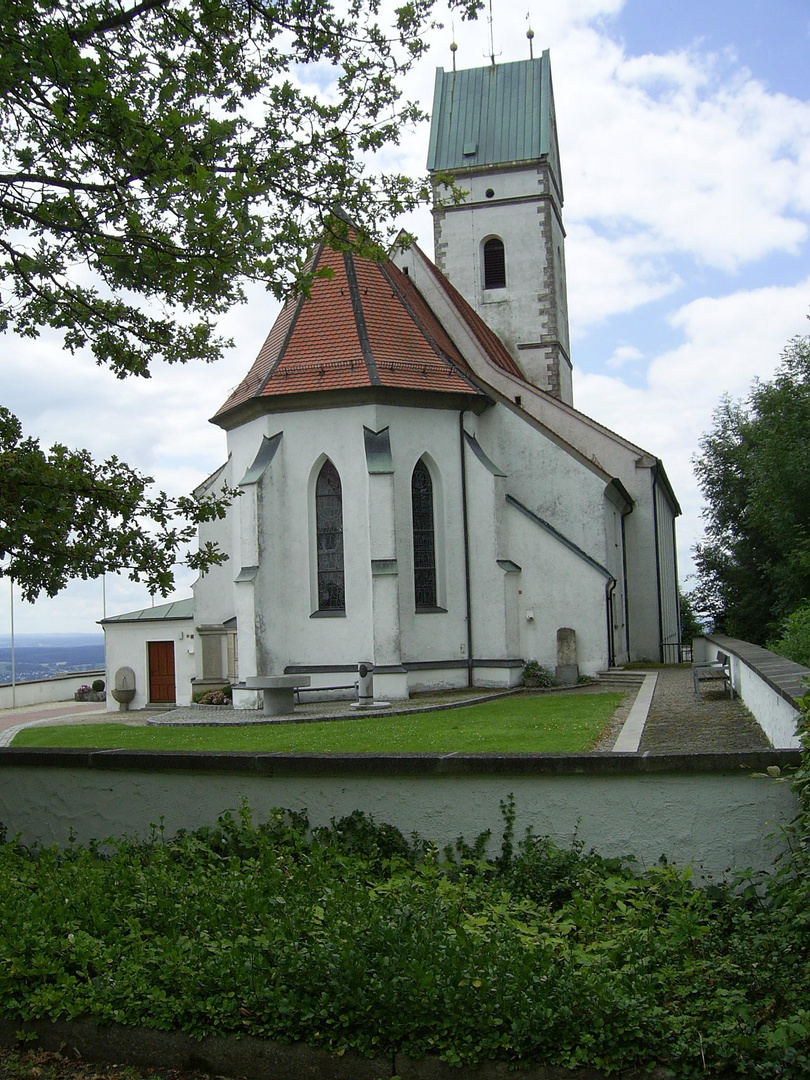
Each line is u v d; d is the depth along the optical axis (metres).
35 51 9.63
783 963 5.89
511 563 28.88
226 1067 5.65
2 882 7.68
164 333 13.06
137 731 23.36
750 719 16.61
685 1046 5.00
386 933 5.97
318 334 28.56
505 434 31.36
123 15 11.57
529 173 41.22
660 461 35.09
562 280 44.88
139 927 6.72
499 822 8.06
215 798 9.05
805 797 6.56
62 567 10.88
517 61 43.56
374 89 12.96
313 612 27.34
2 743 22.50
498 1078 5.21
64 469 10.79
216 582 31.80
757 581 47.00
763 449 37.62
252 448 28.86
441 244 42.00
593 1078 5.10
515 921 6.42
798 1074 4.77
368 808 8.45
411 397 27.92
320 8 12.37
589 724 17.92
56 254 11.71
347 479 27.31
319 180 12.84
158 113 11.19
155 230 11.22
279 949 6.01
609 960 5.73
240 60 12.64
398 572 27.28
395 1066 5.39
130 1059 5.84
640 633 35.16
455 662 28.30
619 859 7.66
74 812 9.67
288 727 21.95
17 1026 6.11
